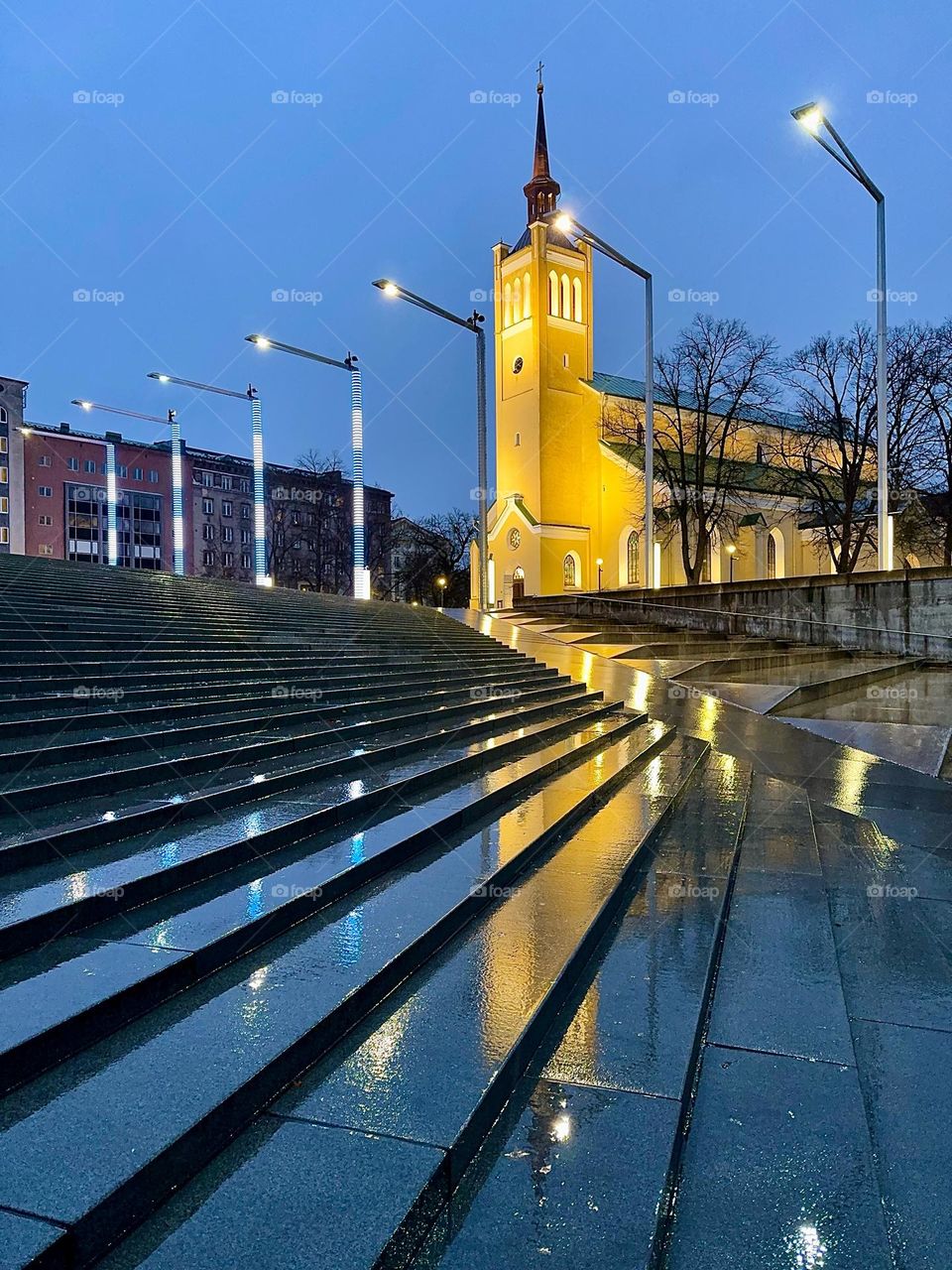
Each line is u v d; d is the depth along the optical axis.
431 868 4.86
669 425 48.69
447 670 12.23
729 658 17.00
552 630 22.64
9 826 4.29
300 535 72.94
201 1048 2.82
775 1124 3.03
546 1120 2.89
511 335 57.00
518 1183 2.56
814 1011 3.91
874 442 39.12
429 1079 2.88
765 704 13.01
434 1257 2.26
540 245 54.34
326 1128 2.60
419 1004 3.44
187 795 5.12
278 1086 2.78
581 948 4.11
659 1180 2.58
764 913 5.20
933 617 18.34
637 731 10.83
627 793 7.59
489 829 5.76
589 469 55.59
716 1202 2.62
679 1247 2.43
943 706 13.72
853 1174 2.76
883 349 20.42
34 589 12.12
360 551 31.69
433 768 6.73
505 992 3.55
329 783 6.10
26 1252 1.87
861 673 15.88
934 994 4.21
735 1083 3.30
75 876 3.85
